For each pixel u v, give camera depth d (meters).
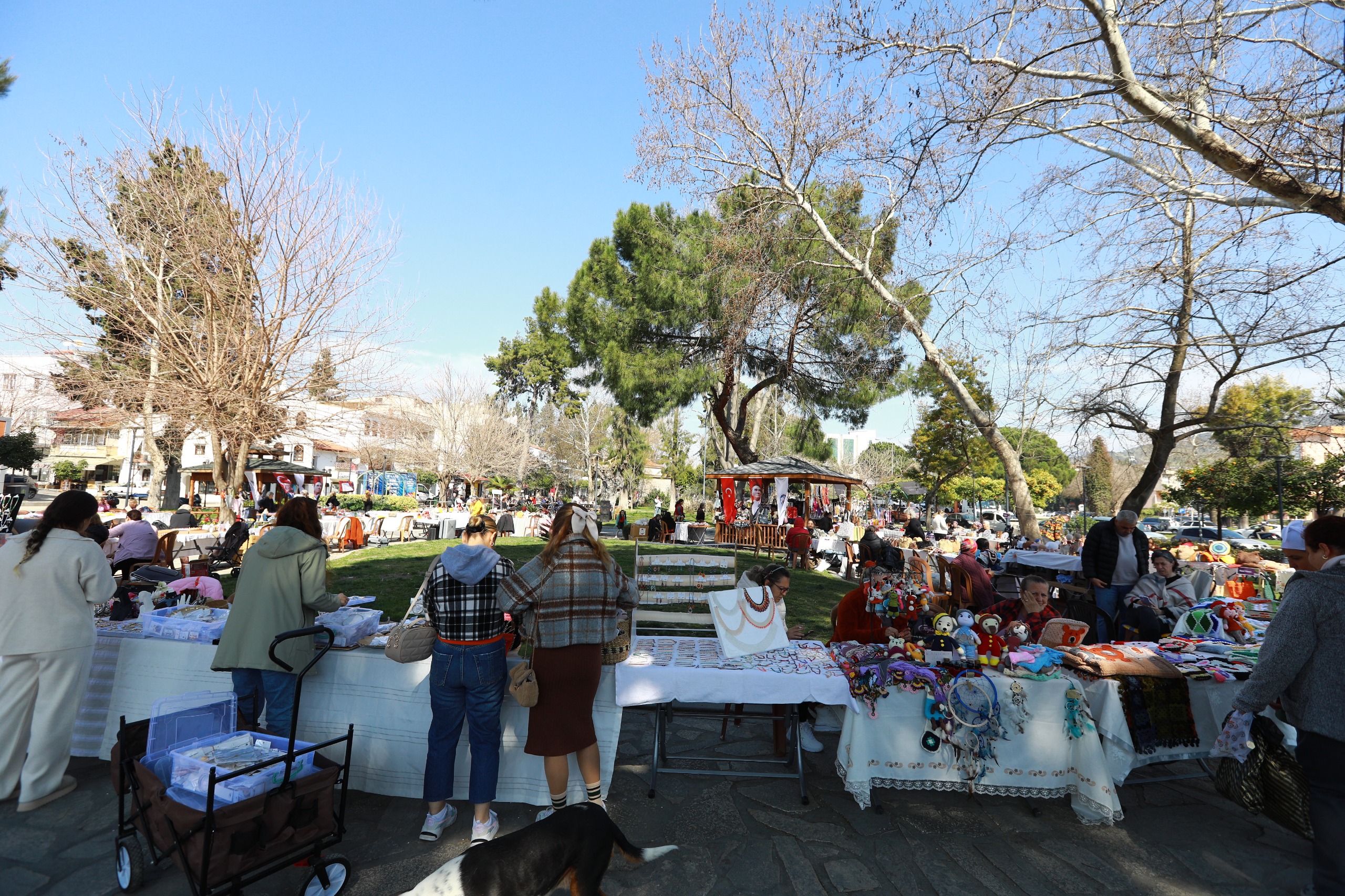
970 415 12.95
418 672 4.00
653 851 2.96
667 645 4.53
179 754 3.12
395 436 41.75
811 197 15.53
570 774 3.98
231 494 13.84
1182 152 8.55
